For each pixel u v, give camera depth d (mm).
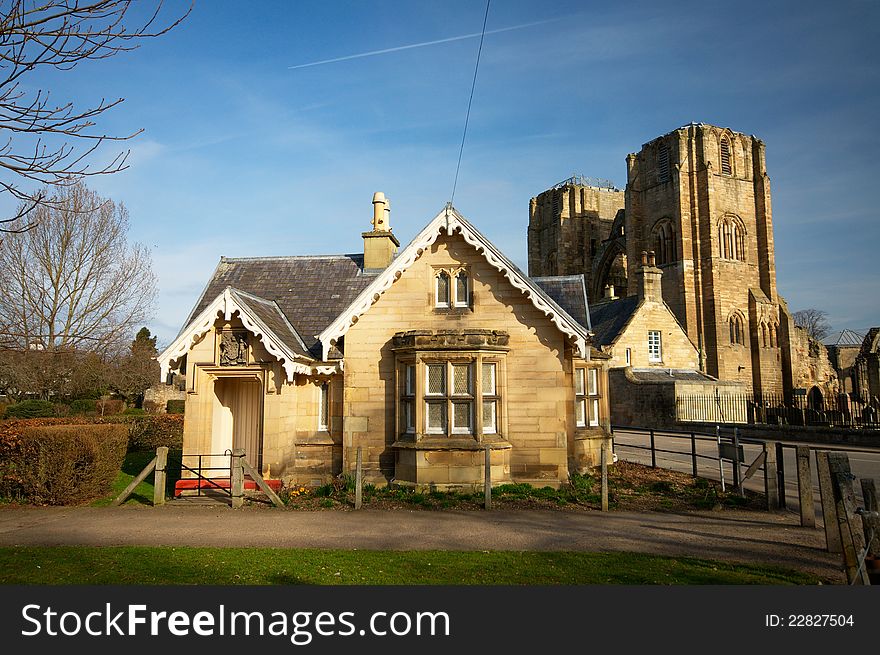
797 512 14250
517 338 17453
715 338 64000
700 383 40906
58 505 15266
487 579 8844
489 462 14570
